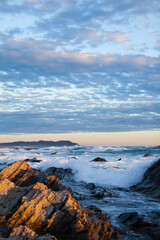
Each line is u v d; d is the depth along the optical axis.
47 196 9.64
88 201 14.62
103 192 16.14
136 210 12.57
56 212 8.94
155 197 15.70
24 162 13.81
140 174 21.03
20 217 8.56
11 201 9.38
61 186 13.62
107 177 21.02
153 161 22.28
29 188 10.02
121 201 14.63
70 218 8.87
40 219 8.70
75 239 8.45
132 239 8.94
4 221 8.55
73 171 22.62
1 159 37.12
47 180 12.92
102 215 10.34
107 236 8.93
